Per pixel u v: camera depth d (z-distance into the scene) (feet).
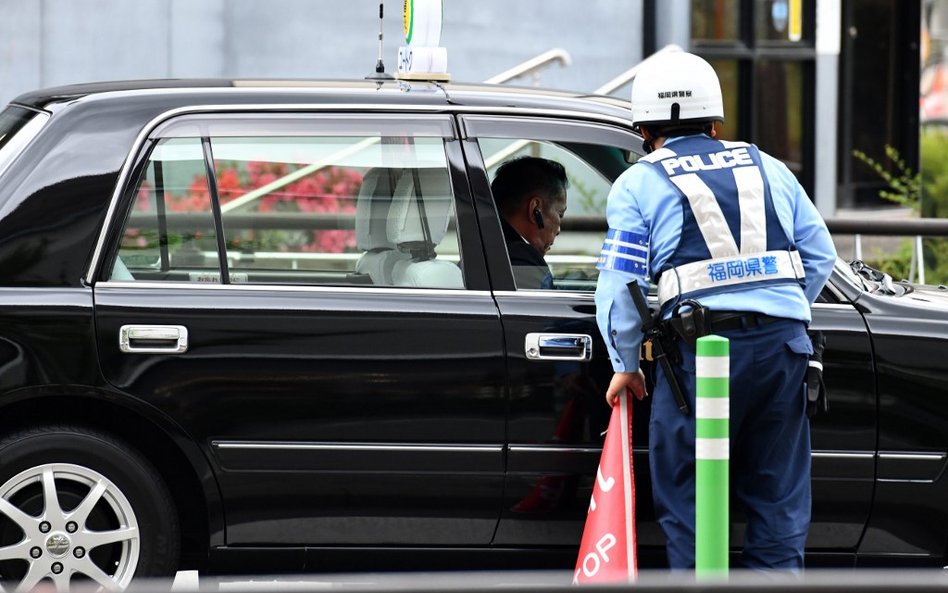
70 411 46.44
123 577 46.06
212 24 113.50
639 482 48.01
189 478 47.50
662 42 131.54
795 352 45.21
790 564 45.65
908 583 25.03
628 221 45.16
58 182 46.03
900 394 48.47
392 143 48.24
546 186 51.24
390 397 46.47
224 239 47.09
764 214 45.60
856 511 48.55
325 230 51.37
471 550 47.50
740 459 46.68
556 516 47.42
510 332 46.96
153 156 46.78
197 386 45.73
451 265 47.83
